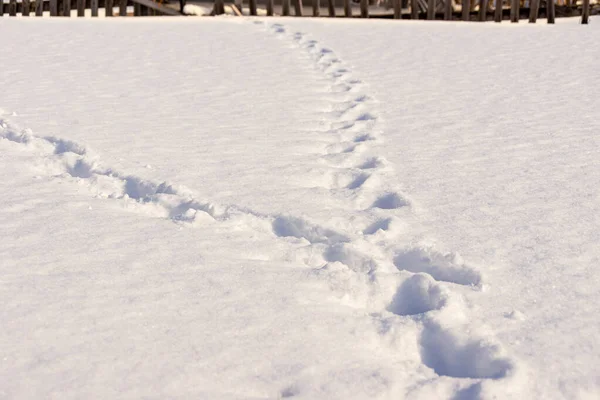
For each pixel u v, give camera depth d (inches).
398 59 386.9
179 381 104.0
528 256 150.3
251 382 105.0
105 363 107.2
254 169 203.6
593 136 238.4
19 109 265.3
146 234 156.0
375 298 134.9
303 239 157.5
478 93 307.7
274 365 109.2
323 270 140.9
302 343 115.3
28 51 388.5
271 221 167.5
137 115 263.3
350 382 106.4
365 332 120.3
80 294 127.3
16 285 129.6
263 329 118.6
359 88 319.3
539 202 180.5
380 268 144.0
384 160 213.0
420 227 165.5
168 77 334.6
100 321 118.6
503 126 253.8
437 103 290.8
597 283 139.2
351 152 222.2
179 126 249.3
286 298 129.6
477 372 115.8
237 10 585.9
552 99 294.0
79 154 216.2
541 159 215.6
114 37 442.0
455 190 189.9
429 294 133.6
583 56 386.0
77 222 161.2
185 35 456.1
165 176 194.9
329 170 204.1
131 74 339.3
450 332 120.3
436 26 513.3
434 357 119.7
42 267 137.5
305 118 266.4
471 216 171.9
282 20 535.5
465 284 142.6
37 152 218.5
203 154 216.7
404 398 104.5
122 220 164.1
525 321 125.7
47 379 103.0
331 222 166.4
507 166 209.5
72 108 270.2
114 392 101.0
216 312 123.3
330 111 281.6
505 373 109.3
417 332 122.3
